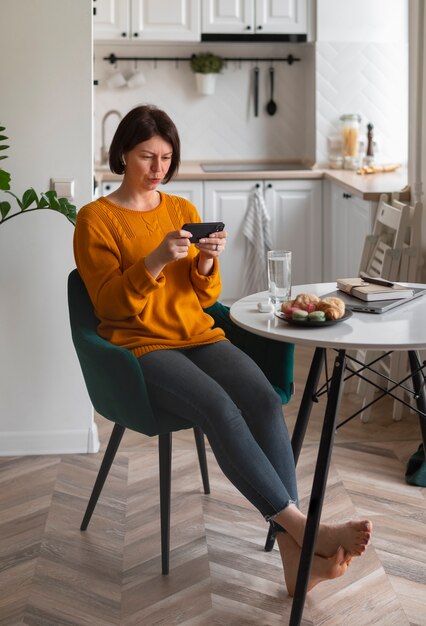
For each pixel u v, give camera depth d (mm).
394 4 5367
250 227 5180
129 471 3168
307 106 5723
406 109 5488
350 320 2277
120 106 5664
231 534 2691
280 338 2141
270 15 5297
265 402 2328
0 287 3236
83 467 3213
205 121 5750
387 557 2549
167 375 2307
